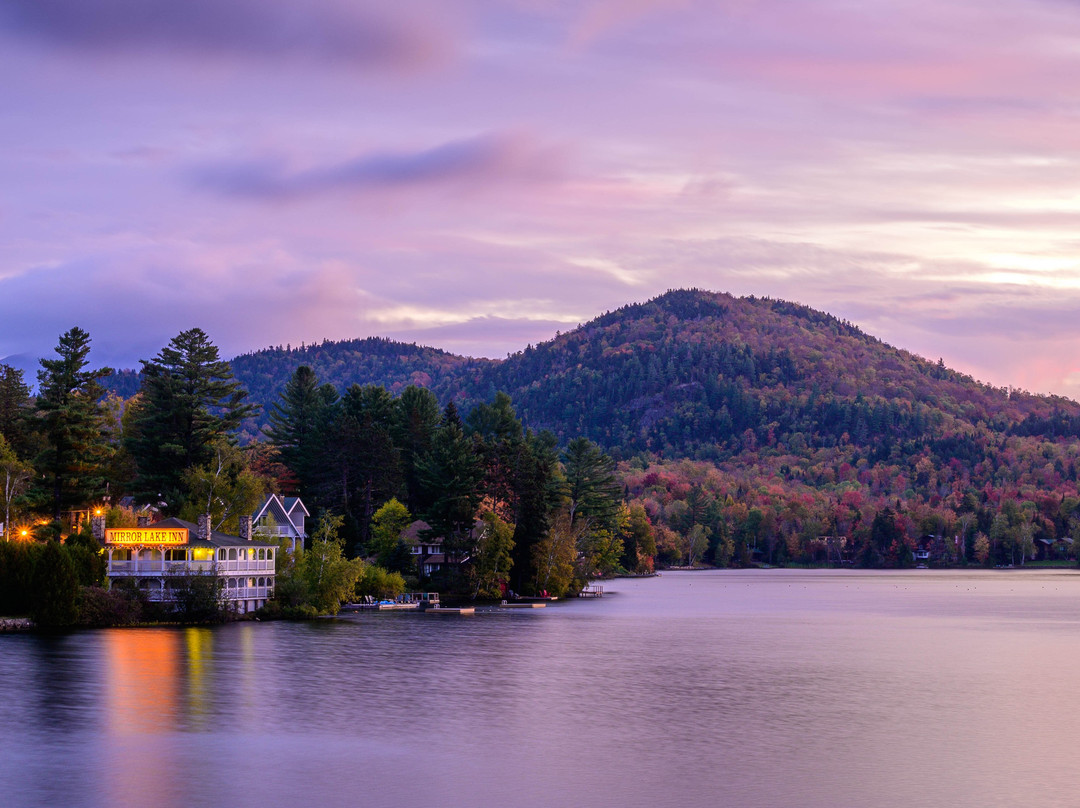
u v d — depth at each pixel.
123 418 180.50
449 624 133.25
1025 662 104.88
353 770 60.25
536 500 182.62
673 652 109.88
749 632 133.00
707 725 72.19
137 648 100.62
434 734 68.62
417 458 197.62
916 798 56.28
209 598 121.06
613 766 61.53
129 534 120.75
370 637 115.44
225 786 57.25
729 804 55.09
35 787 56.84
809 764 62.44
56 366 138.62
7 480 130.12
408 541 183.50
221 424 159.00
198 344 159.12
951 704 80.81
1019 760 63.69
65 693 79.00
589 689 85.25
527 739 67.62
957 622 151.88
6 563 114.69
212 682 84.56
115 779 58.22
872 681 91.56
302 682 85.56
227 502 140.00
